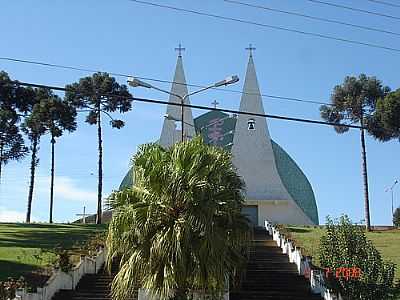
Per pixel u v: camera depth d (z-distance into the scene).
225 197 24.73
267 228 47.66
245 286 31.31
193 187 23.61
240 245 25.09
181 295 23.36
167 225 23.45
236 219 25.05
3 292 23.92
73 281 29.36
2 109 58.44
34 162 64.50
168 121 70.81
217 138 75.56
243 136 71.75
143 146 25.33
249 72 73.50
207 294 23.86
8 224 55.34
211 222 23.36
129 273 23.34
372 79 64.06
